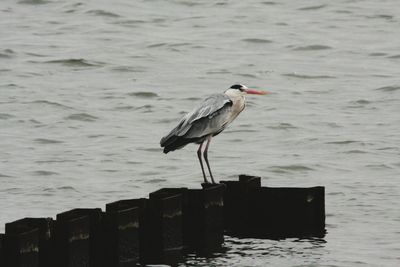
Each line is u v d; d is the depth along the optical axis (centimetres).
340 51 3791
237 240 1585
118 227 1348
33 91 3170
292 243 1574
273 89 3241
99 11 4372
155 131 2734
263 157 2423
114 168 2300
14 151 2472
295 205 1582
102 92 3184
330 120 2825
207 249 1513
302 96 3144
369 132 2678
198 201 1508
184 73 3459
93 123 2809
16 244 1198
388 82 3284
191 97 3136
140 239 1438
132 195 2045
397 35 4047
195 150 2483
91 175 2228
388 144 2538
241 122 2786
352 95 3138
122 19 4278
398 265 1487
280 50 3803
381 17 4338
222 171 2284
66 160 2373
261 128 2731
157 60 3650
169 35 4025
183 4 4559
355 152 2461
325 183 2147
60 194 2036
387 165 2323
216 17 4331
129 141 2595
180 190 1490
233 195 1591
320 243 1591
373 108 2981
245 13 4400
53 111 2920
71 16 4334
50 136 2650
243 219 1593
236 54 3731
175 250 1460
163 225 1436
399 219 1789
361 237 1652
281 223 1590
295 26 4181
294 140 2606
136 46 3850
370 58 3691
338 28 4159
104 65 3562
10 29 4122
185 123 1625
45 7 4472
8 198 1986
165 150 1630
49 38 3972
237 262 1464
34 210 1875
